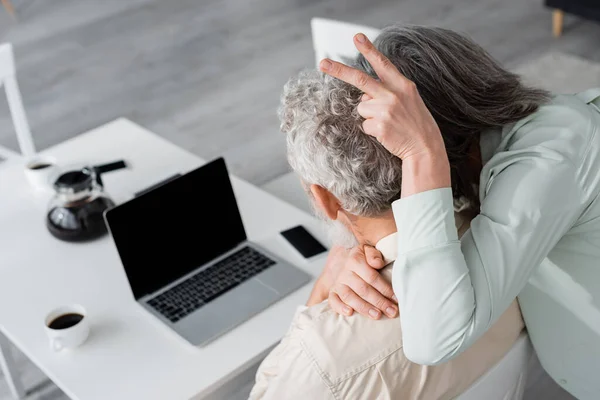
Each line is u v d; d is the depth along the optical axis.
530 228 1.05
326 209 1.12
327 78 1.07
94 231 1.92
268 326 1.63
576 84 3.75
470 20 4.51
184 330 1.62
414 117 0.98
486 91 1.12
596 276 1.20
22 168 2.29
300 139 1.06
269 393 1.16
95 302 1.73
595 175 1.11
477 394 1.22
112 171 2.21
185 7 5.01
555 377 1.37
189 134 3.61
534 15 4.51
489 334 1.22
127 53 4.47
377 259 1.17
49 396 2.33
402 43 1.11
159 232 1.73
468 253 1.05
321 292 1.53
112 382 1.52
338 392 1.11
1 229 2.01
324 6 4.86
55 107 3.96
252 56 4.30
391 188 1.06
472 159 1.18
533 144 1.11
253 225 1.95
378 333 1.11
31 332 1.67
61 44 4.65
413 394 1.14
